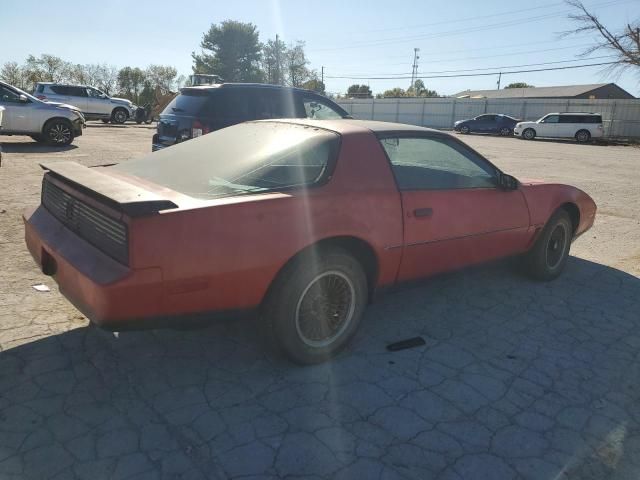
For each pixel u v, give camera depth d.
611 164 16.88
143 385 2.91
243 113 8.06
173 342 3.41
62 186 3.10
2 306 3.75
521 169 14.48
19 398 2.73
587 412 2.83
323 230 3.00
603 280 4.97
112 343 3.34
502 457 2.46
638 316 4.13
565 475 2.36
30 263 4.65
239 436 2.52
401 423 2.67
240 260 2.74
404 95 84.69
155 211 2.50
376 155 3.41
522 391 3.01
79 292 2.64
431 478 2.30
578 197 4.93
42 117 13.74
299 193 3.01
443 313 4.07
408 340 3.57
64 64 57.69
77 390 2.83
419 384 3.04
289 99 8.62
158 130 8.45
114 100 28.88
